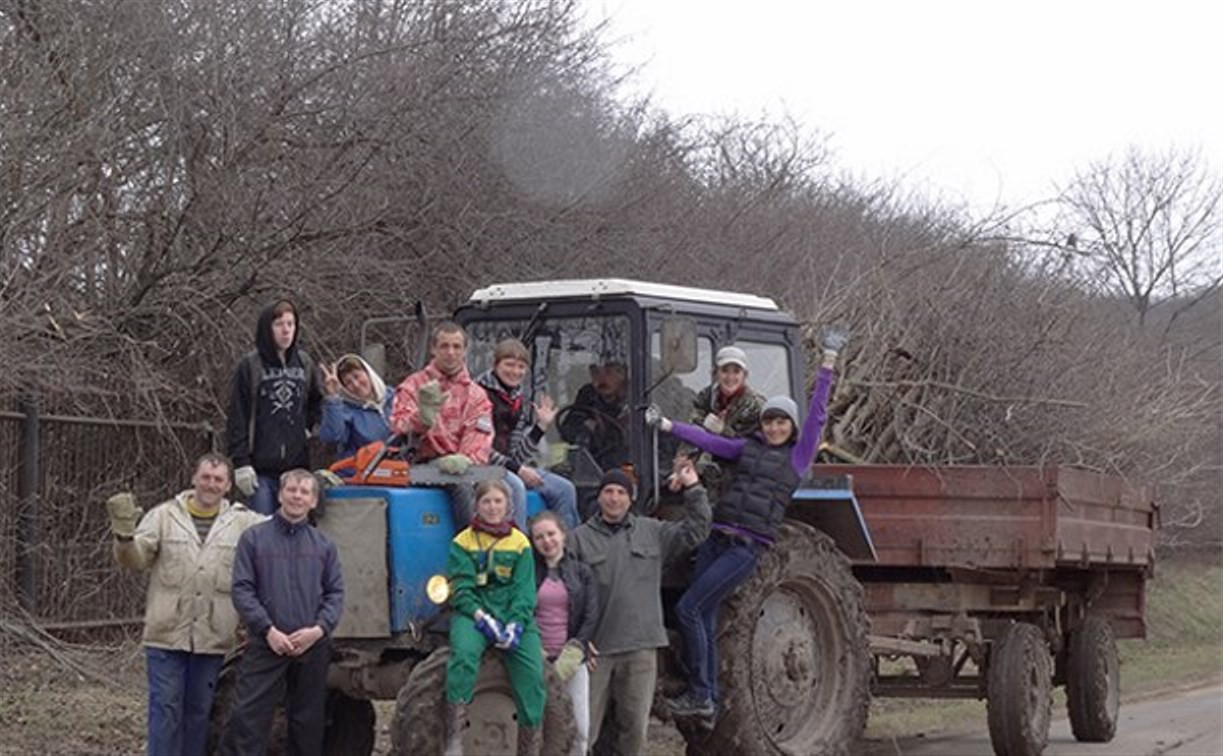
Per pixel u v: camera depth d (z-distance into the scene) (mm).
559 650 8398
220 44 13602
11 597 12211
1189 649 23938
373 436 8992
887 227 19250
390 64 14539
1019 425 16641
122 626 13109
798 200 19625
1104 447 17641
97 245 13117
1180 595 28141
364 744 9336
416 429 8422
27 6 12625
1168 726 14500
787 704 9945
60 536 12781
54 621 12656
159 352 13805
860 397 15977
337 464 8570
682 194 17875
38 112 12164
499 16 15906
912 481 12188
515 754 7922
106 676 11984
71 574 12812
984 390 16422
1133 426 17906
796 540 9953
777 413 9352
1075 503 12242
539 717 7887
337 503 8320
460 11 15406
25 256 12344
